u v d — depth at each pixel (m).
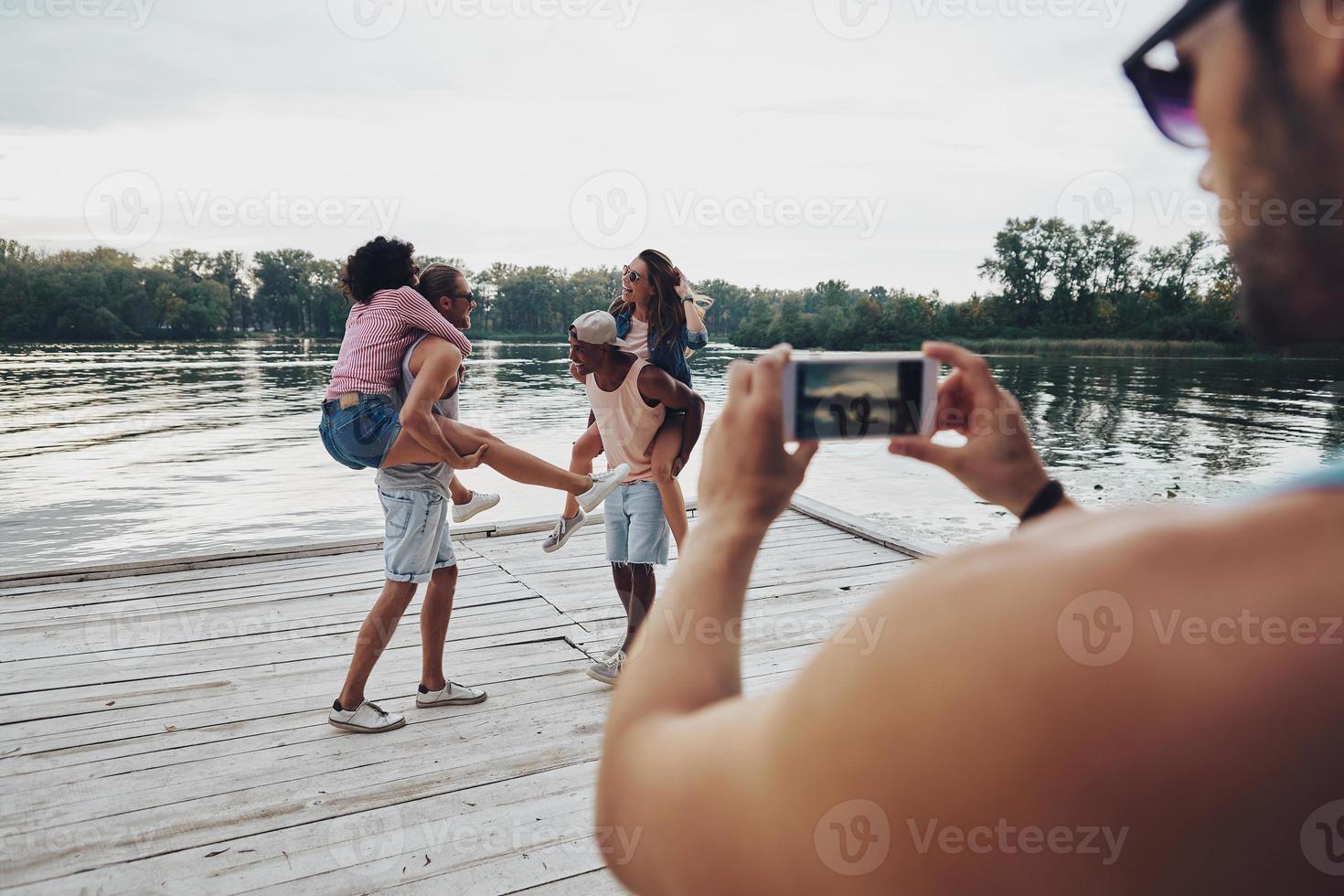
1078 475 15.66
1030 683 0.25
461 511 4.25
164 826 2.83
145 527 12.27
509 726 3.55
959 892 0.27
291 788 3.07
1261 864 0.23
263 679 3.96
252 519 12.82
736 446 0.44
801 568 5.68
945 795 0.26
